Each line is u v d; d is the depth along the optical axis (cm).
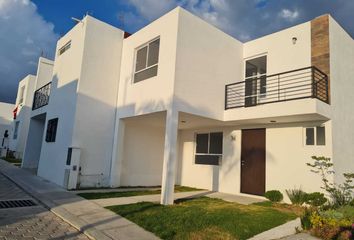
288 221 599
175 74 805
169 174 751
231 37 1027
